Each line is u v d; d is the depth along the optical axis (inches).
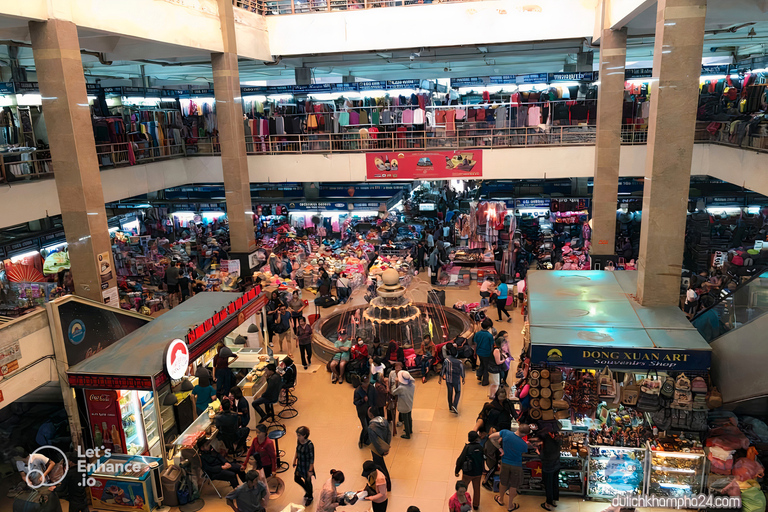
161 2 575.5
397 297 534.3
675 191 369.1
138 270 763.4
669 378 317.4
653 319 351.3
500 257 749.3
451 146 794.2
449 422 422.0
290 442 402.6
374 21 755.4
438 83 1202.0
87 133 456.8
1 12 383.6
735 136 647.8
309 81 943.7
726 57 1032.2
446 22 736.3
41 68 435.2
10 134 639.1
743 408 345.7
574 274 452.8
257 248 776.9
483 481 348.8
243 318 454.0
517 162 760.3
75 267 470.3
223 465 340.8
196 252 876.6
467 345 486.3
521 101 808.3
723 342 316.5
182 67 1043.3
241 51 722.8
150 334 394.9
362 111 818.2
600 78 623.8
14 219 541.6
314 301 673.0
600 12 649.6
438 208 1087.6
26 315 332.5
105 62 690.2
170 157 828.0
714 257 692.1
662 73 364.5
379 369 416.8
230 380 429.1
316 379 501.0
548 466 316.5
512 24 717.9
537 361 318.3
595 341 318.7
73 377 341.7
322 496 288.7
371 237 900.6
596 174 642.8
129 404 356.8
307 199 994.7
